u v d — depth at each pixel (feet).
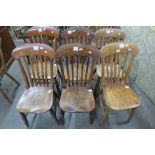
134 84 7.99
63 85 5.77
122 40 6.70
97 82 6.73
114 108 5.09
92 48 5.08
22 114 5.53
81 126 6.21
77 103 5.27
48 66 6.59
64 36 6.38
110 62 5.56
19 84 8.21
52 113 5.52
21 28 9.48
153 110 6.75
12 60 8.74
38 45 5.16
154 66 6.41
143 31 6.70
